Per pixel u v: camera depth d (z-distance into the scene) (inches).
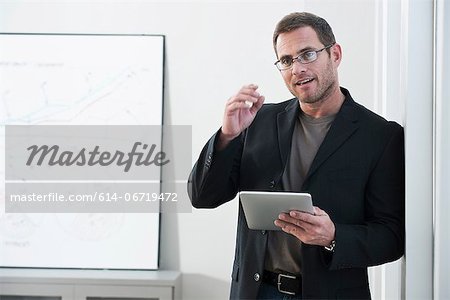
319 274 88.6
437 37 90.5
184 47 165.9
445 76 89.1
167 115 165.5
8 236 164.7
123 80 165.2
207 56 165.5
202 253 163.6
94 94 165.5
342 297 89.7
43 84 166.4
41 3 168.9
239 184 98.0
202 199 96.5
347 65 141.3
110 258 162.7
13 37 167.6
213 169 93.7
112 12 167.6
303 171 93.2
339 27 141.9
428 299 91.3
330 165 91.0
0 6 168.7
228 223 163.8
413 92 92.5
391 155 91.9
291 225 85.0
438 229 89.1
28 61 167.0
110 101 165.2
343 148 91.4
